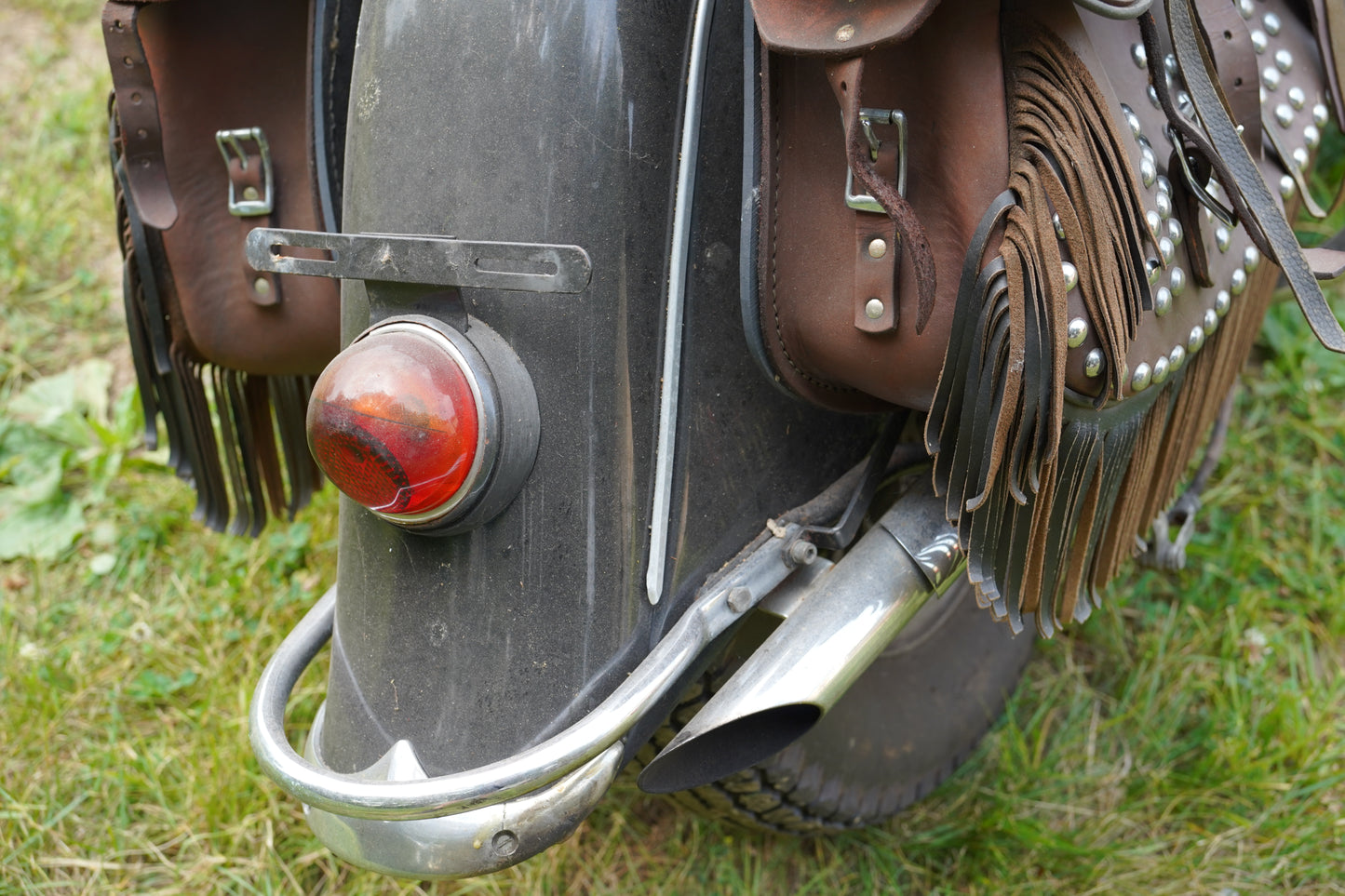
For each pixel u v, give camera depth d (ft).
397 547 3.24
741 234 3.10
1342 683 5.72
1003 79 2.82
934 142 2.87
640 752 4.13
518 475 3.06
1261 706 5.66
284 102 3.87
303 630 3.67
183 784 5.27
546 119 2.99
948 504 3.07
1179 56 2.99
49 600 6.36
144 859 5.12
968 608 5.16
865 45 2.54
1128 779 5.44
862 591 3.38
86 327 7.98
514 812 3.09
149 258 4.08
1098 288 2.82
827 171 3.03
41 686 5.72
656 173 3.09
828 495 3.71
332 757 3.44
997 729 5.61
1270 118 3.87
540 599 3.16
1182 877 5.00
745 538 3.50
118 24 3.64
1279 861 5.02
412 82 3.10
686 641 3.22
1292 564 6.45
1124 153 2.86
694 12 3.04
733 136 3.24
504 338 3.05
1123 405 3.27
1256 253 3.59
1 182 8.75
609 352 3.08
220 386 4.58
